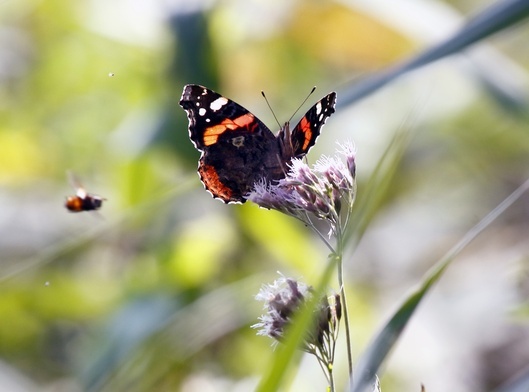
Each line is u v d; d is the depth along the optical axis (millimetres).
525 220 2191
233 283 1888
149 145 1879
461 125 2266
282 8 2035
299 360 1793
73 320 1926
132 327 1850
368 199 1671
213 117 1715
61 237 1960
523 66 2467
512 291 1937
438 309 1950
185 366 1884
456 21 1888
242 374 1888
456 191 2320
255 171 1714
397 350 1914
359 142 2125
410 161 2273
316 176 1669
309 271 1876
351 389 1645
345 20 2025
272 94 2127
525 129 2053
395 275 2105
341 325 1862
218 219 1897
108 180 2020
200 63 1882
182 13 1884
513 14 1703
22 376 1911
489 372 1916
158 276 1878
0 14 2309
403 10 1897
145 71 2047
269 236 1879
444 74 2068
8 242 1965
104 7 2076
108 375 1841
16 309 1913
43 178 2125
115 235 1926
